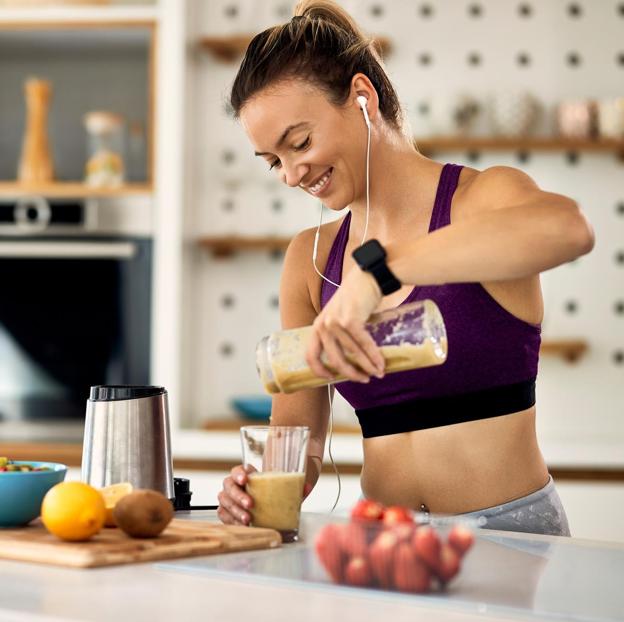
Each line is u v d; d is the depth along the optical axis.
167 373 3.59
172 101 3.60
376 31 3.79
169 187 3.60
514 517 1.56
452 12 3.77
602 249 3.73
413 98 3.77
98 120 3.68
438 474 1.60
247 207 3.86
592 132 3.60
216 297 3.87
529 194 1.41
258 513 1.32
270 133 1.48
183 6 3.61
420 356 1.25
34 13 3.65
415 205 1.61
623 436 3.67
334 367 1.29
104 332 3.80
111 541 1.22
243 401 3.62
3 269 3.84
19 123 4.05
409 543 1.01
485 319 1.52
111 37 3.79
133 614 0.93
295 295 1.78
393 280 1.26
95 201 3.70
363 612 0.95
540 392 3.73
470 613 0.96
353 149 1.52
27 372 3.85
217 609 0.96
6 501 1.30
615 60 3.73
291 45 1.47
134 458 1.46
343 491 3.36
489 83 3.75
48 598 0.99
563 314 3.74
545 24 3.74
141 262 3.76
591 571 1.11
